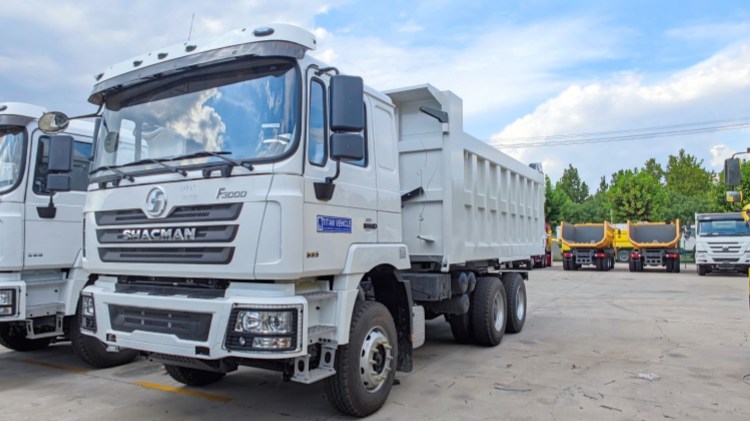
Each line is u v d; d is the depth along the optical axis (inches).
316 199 169.6
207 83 178.7
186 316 164.4
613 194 1482.5
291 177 159.3
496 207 340.5
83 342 264.1
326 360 179.3
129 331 176.2
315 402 214.2
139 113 191.0
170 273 172.7
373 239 201.3
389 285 220.8
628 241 1105.4
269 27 166.2
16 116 254.5
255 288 159.9
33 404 215.2
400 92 269.4
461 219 275.4
